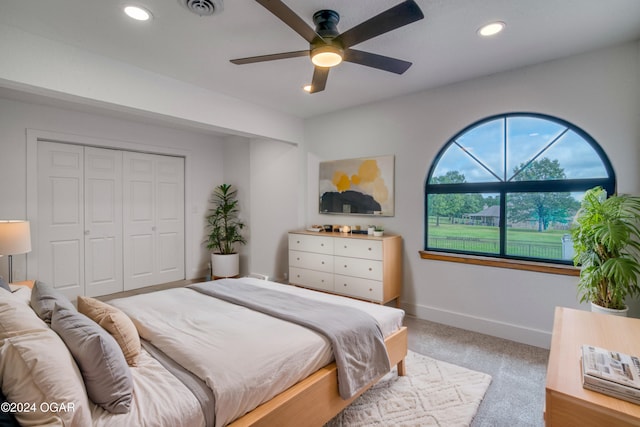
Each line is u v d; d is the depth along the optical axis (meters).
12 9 2.00
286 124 4.30
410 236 3.63
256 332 1.75
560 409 1.12
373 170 3.88
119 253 4.50
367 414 1.93
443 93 3.37
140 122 4.57
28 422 0.98
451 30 2.28
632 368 1.18
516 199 3.10
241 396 1.33
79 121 4.05
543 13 2.08
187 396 1.26
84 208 4.17
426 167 3.50
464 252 3.39
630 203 2.45
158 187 4.90
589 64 2.62
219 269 5.03
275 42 2.43
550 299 2.84
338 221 4.25
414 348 2.83
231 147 5.51
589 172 2.72
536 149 2.97
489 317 3.14
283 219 4.70
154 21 2.14
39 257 3.81
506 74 3.00
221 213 5.28
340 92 3.54
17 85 2.29
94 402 1.20
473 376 2.35
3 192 3.55
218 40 2.40
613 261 2.14
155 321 1.90
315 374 1.68
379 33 1.82
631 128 2.48
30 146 3.71
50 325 1.46
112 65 2.69
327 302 2.38
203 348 1.55
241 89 3.41
